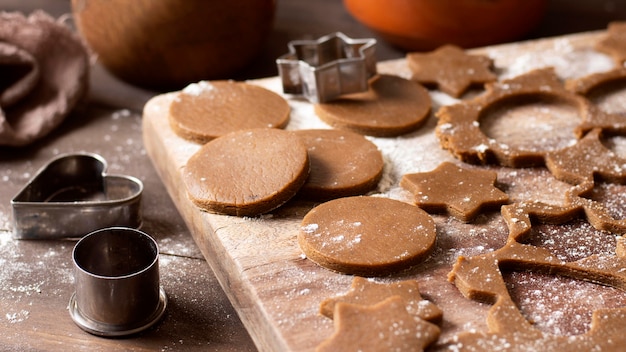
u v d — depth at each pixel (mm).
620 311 498
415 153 605
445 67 675
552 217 554
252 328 521
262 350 514
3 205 616
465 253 537
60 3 825
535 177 589
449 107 632
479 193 566
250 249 536
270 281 519
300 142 577
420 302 499
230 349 528
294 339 490
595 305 510
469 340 484
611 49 699
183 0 669
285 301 509
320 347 476
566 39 722
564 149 598
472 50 704
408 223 540
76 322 535
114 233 544
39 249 582
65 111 685
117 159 658
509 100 646
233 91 641
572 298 514
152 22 678
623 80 664
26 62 689
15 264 571
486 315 503
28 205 577
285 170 562
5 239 588
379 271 520
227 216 556
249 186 557
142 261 552
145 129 643
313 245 527
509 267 527
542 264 524
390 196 572
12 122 675
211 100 632
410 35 740
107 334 529
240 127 610
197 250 585
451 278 518
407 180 575
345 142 598
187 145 606
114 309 525
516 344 481
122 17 681
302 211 562
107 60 714
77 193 619
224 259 541
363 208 549
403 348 475
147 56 699
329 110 625
